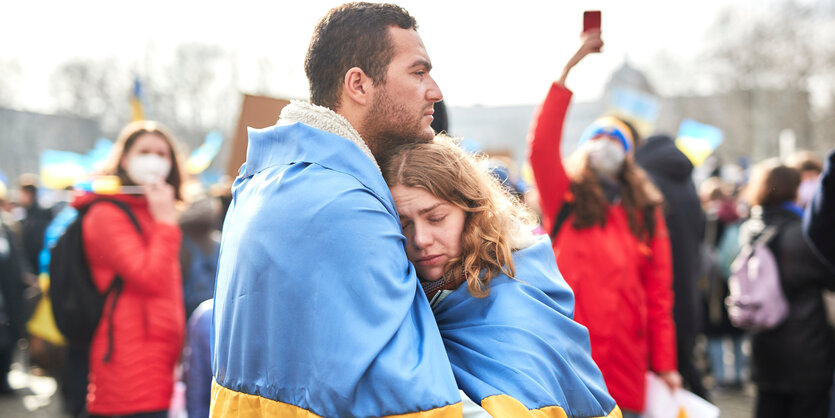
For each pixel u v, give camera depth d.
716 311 6.70
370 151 1.55
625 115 5.01
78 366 3.65
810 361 4.11
